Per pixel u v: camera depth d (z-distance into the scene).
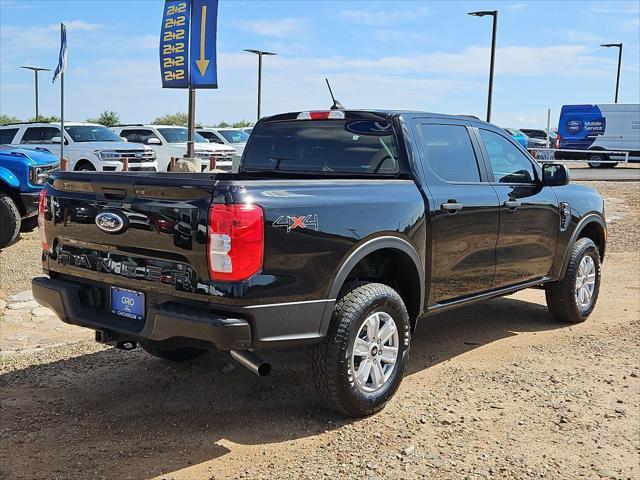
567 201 6.57
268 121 5.87
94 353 5.78
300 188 4.10
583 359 5.80
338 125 5.41
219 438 4.18
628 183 22.56
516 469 3.88
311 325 4.08
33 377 5.19
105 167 18.28
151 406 4.67
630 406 4.80
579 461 4.00
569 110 35.28
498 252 5.69
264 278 3.83
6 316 6.99
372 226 4.41
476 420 4.52
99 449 4.02
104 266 4.33
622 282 9.07
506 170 5.97
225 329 3.73
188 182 3.83
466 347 6.14
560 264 6.57
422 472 3.81
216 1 14.41
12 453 3.95
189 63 14.67
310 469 3.81
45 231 4.70
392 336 4.62
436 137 5.33
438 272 5.09
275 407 4.66
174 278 3.95
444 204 5.05
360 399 4.38
